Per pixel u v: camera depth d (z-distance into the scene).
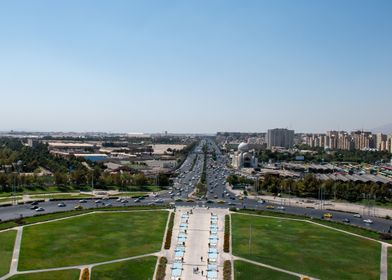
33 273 188.62
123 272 194.00
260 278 190.12
